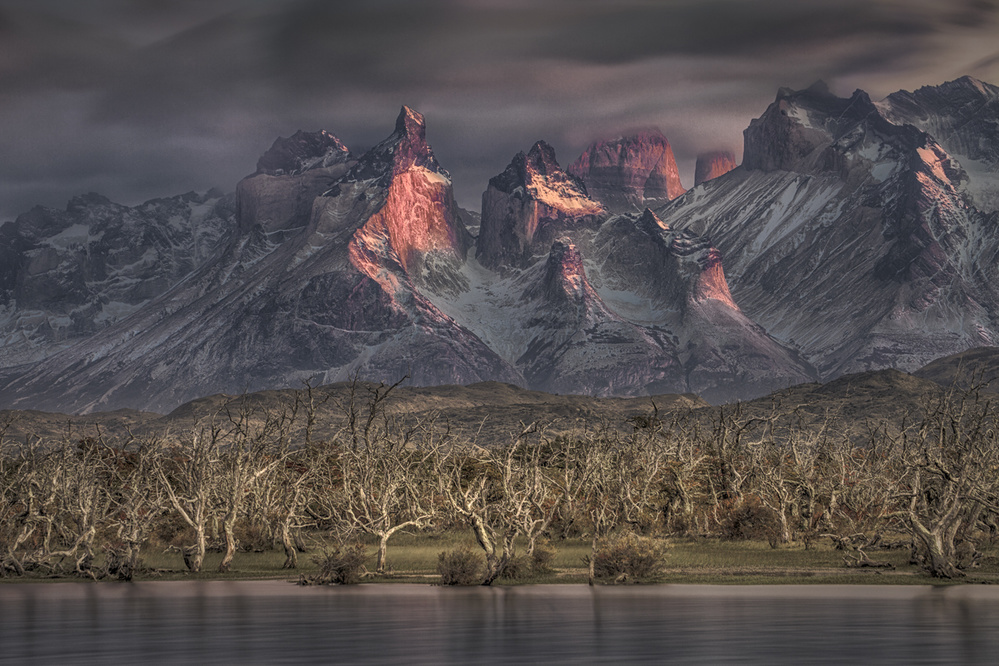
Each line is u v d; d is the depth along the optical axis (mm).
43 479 65500
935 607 40094
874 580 51281
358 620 37188
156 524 71500
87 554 59250
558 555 63969
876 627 34438
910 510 53750
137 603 43562
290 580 55438
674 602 42406
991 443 58719
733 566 58188
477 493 53688
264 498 71312
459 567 51500
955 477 52500
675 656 29281
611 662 28453
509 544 52938
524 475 62469
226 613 39656
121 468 73250
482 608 40719
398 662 28844
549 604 41969
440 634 33562
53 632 34844
